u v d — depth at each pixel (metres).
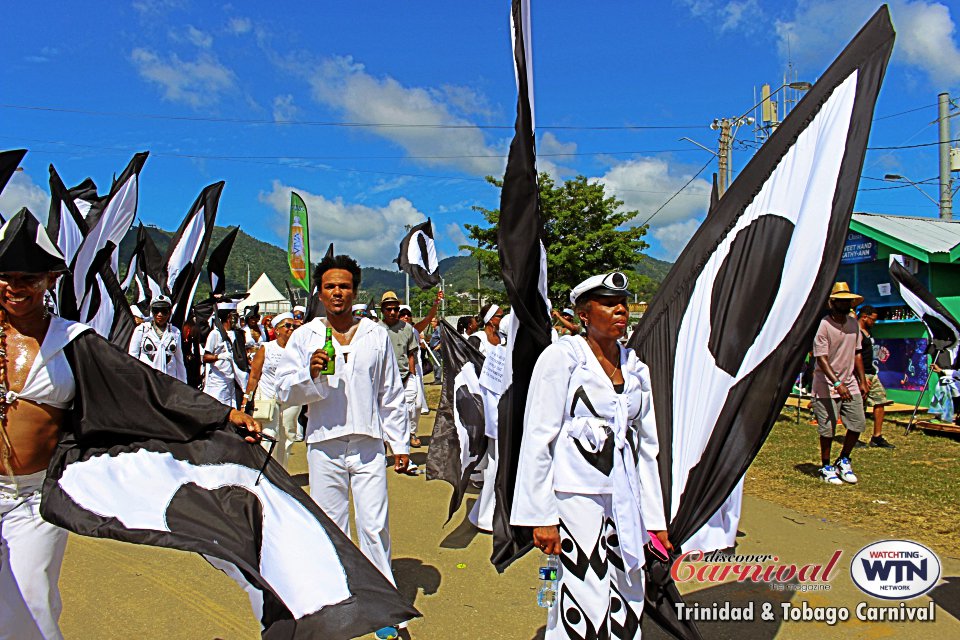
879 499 6.44
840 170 3.40
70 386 2.93
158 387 3.06
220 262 9.32
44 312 2.96
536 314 3.22
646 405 3.06
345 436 4.06
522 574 4.82
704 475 3.44
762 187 3.59
